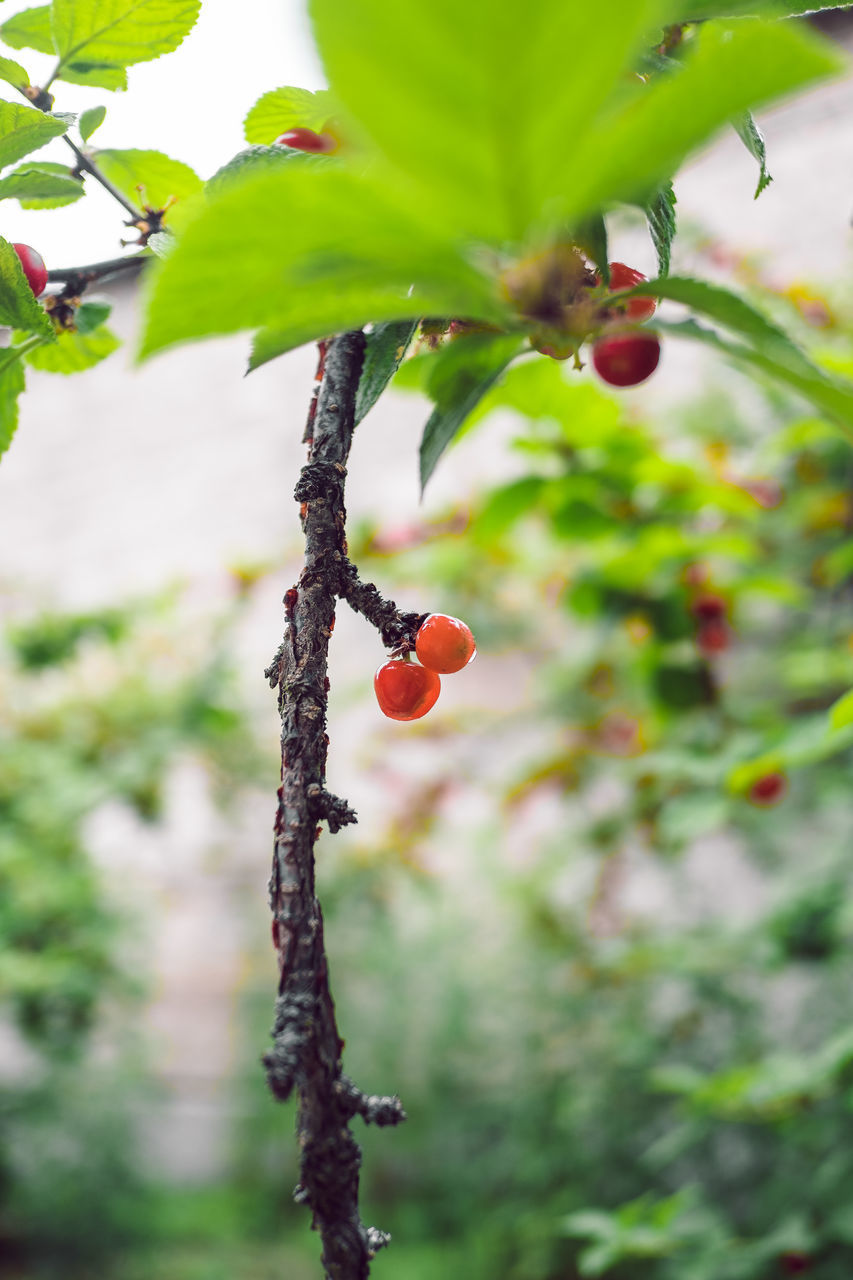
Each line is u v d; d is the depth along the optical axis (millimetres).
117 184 365
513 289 249
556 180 163
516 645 1167
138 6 337
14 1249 1375
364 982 1447
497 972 1378
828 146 1378
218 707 1140
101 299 359
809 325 963
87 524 2064
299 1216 1408
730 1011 1116
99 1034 1443
